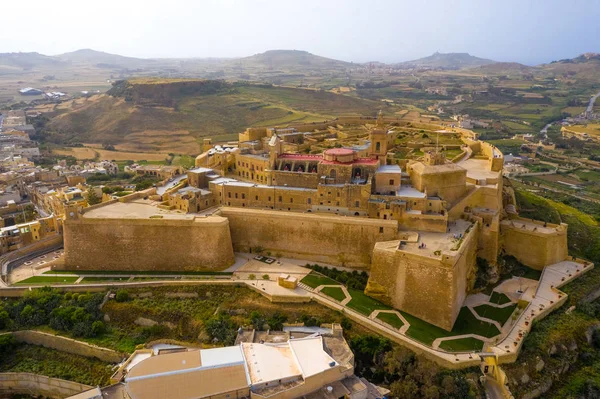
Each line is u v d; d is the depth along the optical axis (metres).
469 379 81.94
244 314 98.06
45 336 97.38
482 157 152.88
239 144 166.88
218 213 122.62
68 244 118.81
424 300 96.94
